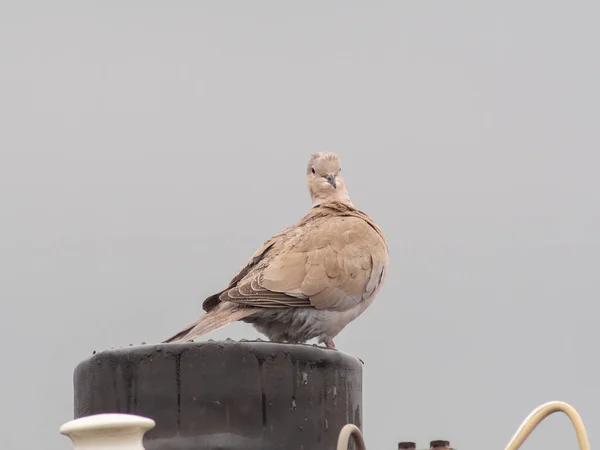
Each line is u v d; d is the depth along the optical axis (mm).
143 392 10352
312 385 10680
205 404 10312
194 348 10398
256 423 10375
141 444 8523
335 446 10812
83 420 8359
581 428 10070
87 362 10672
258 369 10469
